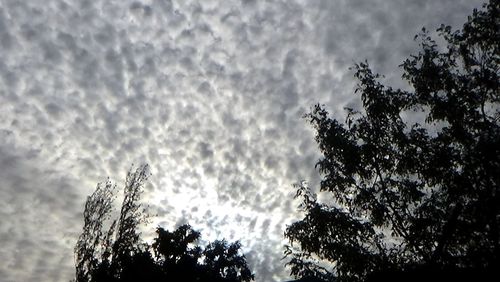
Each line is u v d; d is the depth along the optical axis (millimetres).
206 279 23578
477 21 12445
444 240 11844
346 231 12773
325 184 14094
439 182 12375
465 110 12484
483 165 11328
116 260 22062
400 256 12555
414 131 13398
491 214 10836
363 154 13586
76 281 21938
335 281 13320
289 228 13695
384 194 13484
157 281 21906
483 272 10023
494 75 12469
